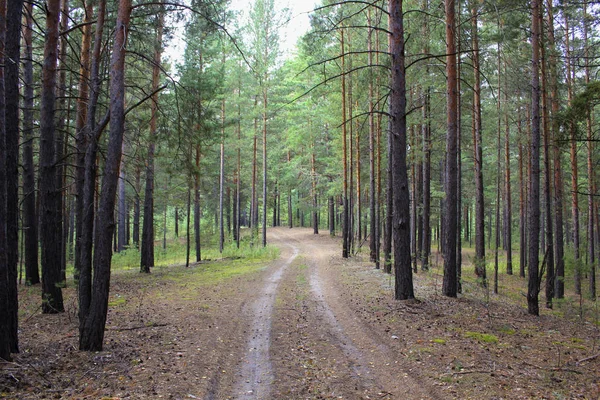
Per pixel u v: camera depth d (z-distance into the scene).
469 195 34.69
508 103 15.05
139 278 16.97
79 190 11.35
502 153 25.55
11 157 6.37
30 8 10.60
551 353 6.85
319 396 5.09
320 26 12.16
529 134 15.85
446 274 11.88
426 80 13.90
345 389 5.30
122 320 8.93
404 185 10.52
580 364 6.19
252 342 7.61
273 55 27.44
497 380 5.28
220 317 9.55
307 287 14.16
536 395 4.82
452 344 6.96
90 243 6.91
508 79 14.33
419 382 5.38
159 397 4.80
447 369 5.75
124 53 6.65
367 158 27.19
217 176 33.97
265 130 30.31
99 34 8.72
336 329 8.45
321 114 28.62
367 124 22.25
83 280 6.79
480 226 15.47
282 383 5.56
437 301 10.88
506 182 25.62
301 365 6.31
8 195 6.24
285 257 26.36
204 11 9.02
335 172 30.94
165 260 26.20
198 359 6.44
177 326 8.49
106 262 6.58
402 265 10.60
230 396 5.12
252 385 5.51
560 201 16.16
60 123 12.20
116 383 5.17
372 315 9.33
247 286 14.58
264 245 30.53
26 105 12.91
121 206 28.78
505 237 36.16
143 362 6.08
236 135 29.50
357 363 6.34
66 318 9.08
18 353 6.16
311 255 27.28
